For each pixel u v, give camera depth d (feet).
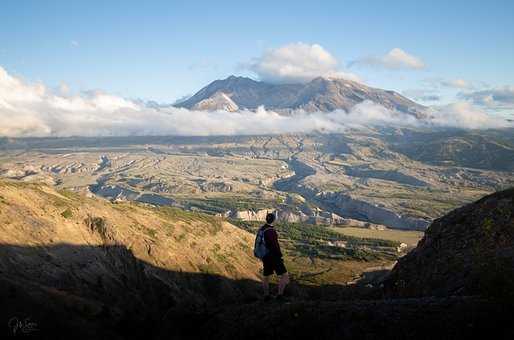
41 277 223.92
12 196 286.66
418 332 53.78
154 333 68.54
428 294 98.99
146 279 308.81
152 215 415.44
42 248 252.21
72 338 71.92
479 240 124.57
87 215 328.08
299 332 57.26
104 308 110.22
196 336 62.85
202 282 350.02
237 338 59.16
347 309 59.21
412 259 152.46
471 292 75.05
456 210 166.30
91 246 296.51
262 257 68.59
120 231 330.34
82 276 251.39
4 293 78.59
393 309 58.03
